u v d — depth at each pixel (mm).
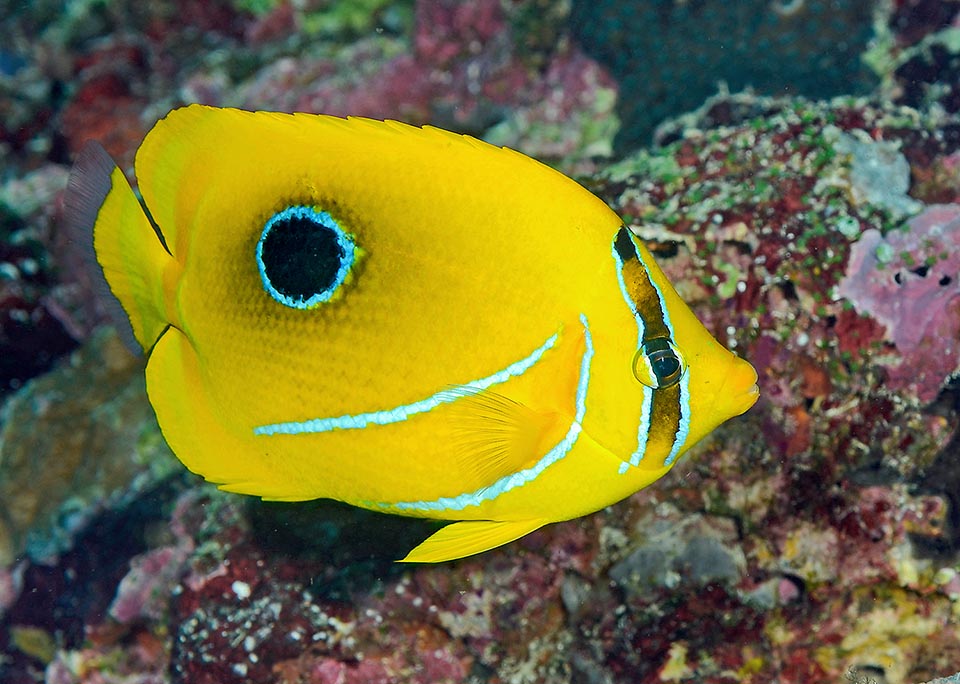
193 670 482
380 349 354
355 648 474
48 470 631
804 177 511
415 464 360
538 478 361
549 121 693
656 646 461
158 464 606
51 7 640
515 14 680
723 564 463
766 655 458
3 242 653
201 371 366
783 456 473
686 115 655
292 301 355
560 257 348
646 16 662
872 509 469
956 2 614
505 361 352
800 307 481
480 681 475
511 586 472
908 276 479
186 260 360
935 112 596
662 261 492
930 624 460
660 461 361
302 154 352
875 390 478
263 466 370
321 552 484
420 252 351
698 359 354
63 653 542
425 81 700
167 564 523
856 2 625
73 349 689
